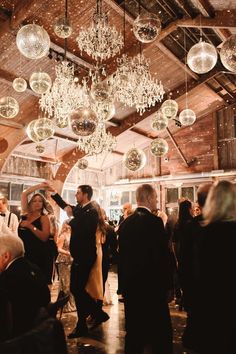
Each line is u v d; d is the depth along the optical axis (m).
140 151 6.25
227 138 11.52
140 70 6.67
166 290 2.78
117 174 13.34
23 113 8.06
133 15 6.33
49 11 5.71
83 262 3.93
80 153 10.80
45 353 1.23
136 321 2.76
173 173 12.33
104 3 5.91
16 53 6.30
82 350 3.47
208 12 6.20
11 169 9.93
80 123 4.18
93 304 4.19
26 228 3.79
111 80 6.62
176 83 9.59
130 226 2.90
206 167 11.76
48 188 4.23
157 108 9.91
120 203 13.15
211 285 1.99
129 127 10.26
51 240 3.95
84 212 4.08
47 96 6.53
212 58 3.95
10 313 1.62
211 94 10.82
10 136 8.37
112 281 7.90
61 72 6.74
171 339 2.76
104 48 5.04
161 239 2.80
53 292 6.34
